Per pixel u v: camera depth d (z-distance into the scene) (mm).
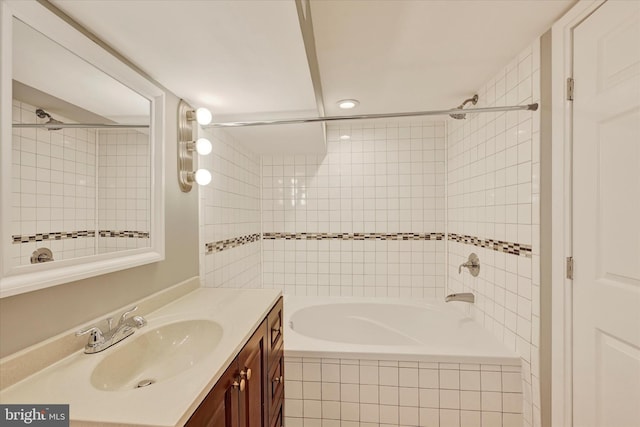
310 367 1630
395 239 2740
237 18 865
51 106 820
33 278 743
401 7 1169
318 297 2766
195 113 1522
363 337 2525
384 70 1695
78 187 911
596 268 1127
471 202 2123
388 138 2734
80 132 917
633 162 988
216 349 859
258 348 1126
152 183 1235
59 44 830
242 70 1202
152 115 1238
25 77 749
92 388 681
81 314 910
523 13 1219
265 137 2174
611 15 1041
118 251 1060
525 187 1489
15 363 709
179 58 1104
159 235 1269
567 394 1249
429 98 2107
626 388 1024
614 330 1058
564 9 1198
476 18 1246
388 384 1584
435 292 2707
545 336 1372
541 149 1374
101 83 991
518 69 1531
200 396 650
